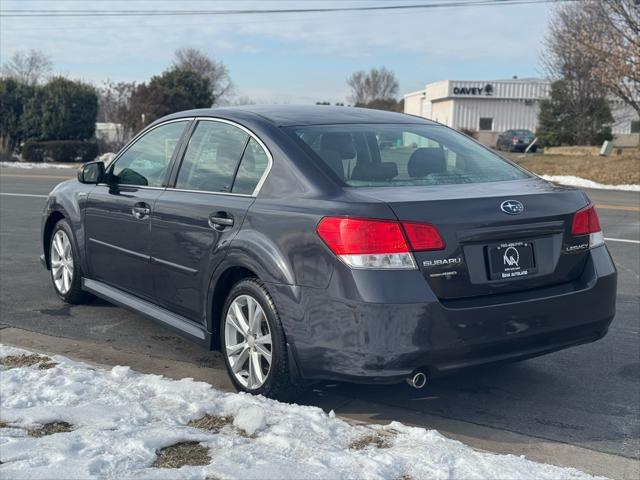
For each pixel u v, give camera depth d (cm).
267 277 404
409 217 372
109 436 354
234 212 438
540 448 387
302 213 396
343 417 418
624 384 486
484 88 6147
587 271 426
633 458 376
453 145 486
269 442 352
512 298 394
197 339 473
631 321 638
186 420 383
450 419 424
